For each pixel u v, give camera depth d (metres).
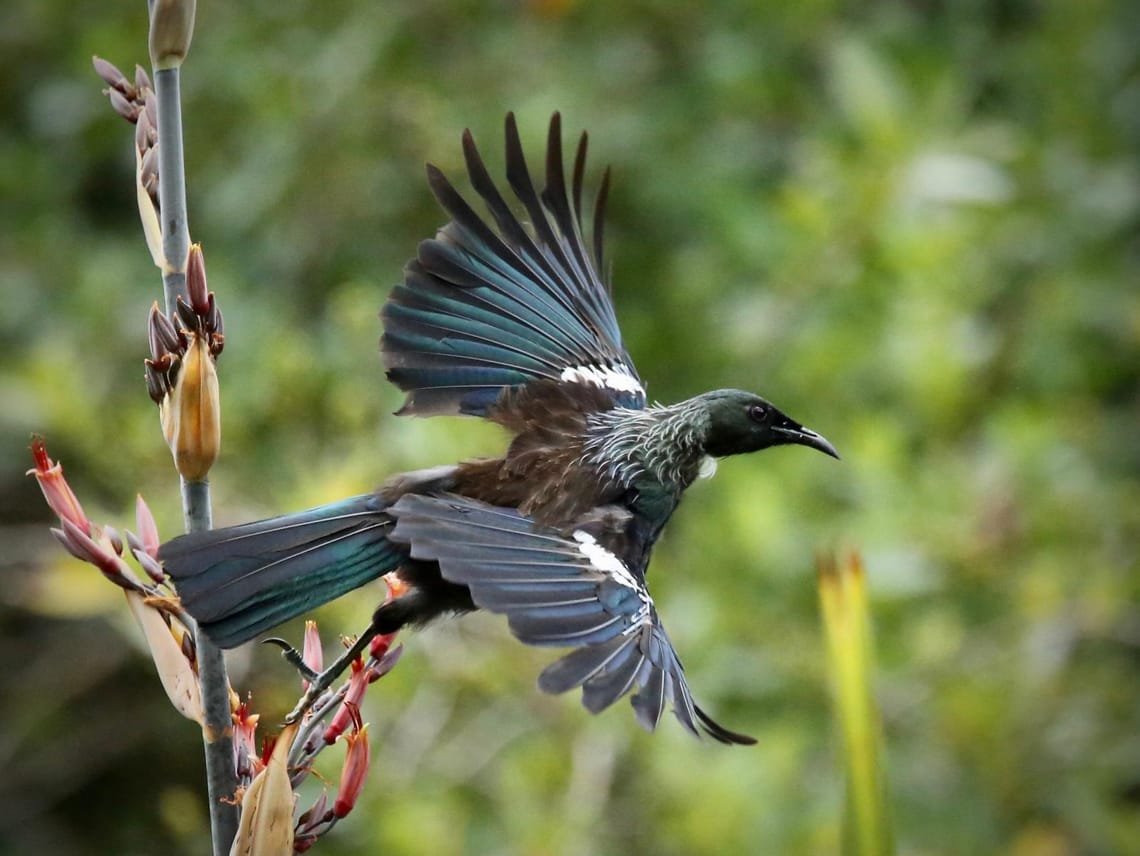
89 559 5.95
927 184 12.99
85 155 14.94
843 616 6.70
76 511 6.02
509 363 7.96
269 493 11.93
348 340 12.34
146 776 14.58
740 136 14.32
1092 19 15.08
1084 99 14.83
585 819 10.93
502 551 6.46
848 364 12.66
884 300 12.84
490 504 7.14
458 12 14.47
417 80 14.10
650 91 14.47
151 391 6.14
